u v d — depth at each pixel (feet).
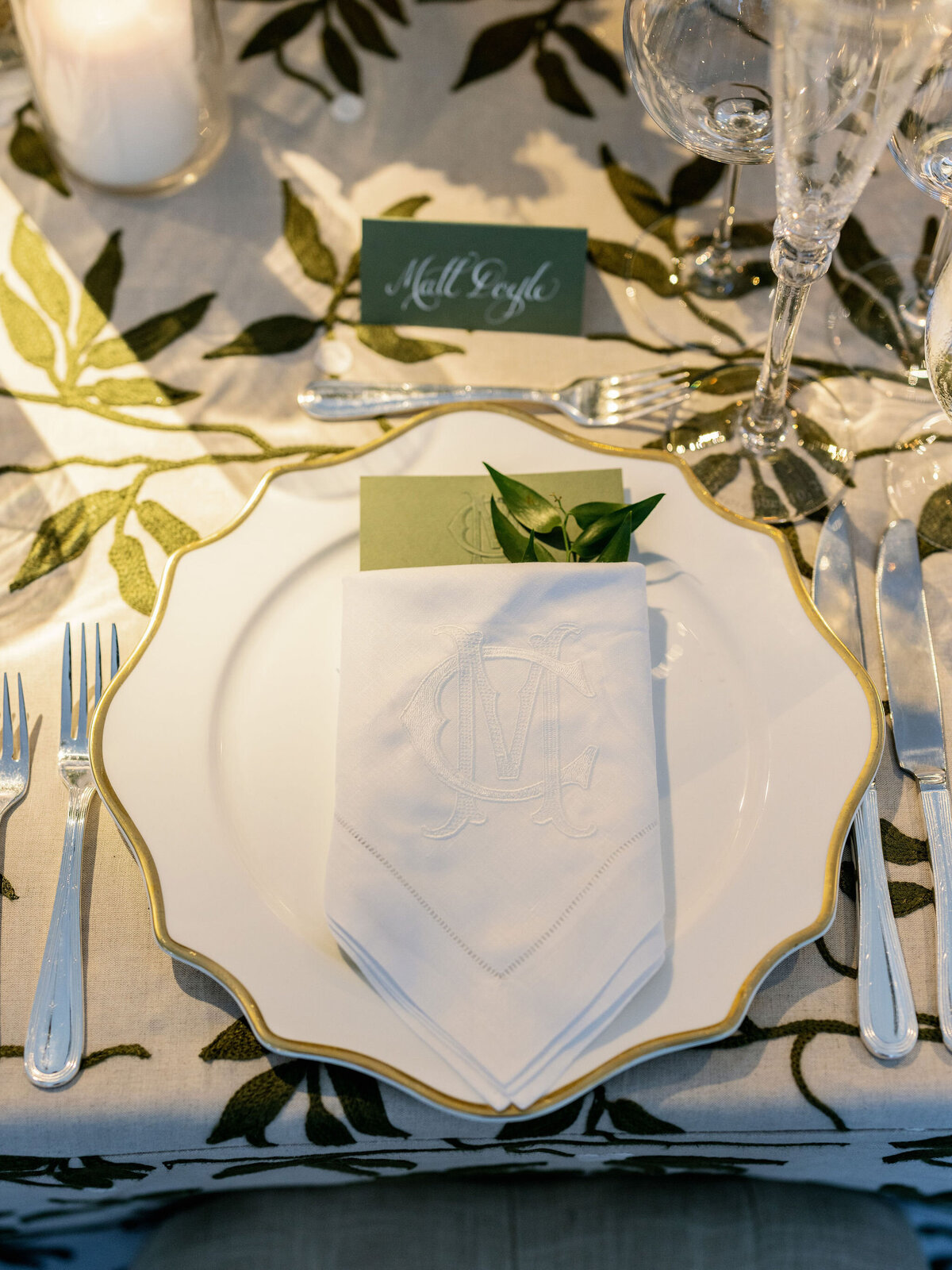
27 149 2.72
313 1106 1.63
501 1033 1.55
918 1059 1.65
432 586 1.82
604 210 2.65
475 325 2.49
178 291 2.52
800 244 1.79
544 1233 1.98
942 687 2.00
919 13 1.38
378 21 2.89
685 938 1.65
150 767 1.79
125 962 1.75
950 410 1.89
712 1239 1.96
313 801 1.81
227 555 2.02
